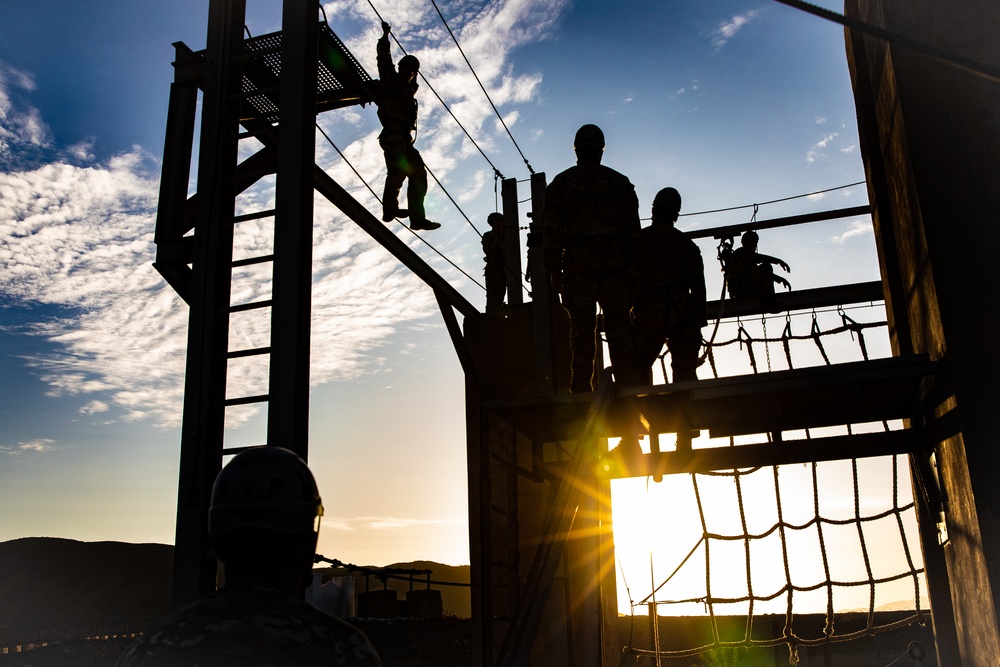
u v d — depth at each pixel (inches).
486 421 215.0
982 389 180.9
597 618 225.3
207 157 250.8
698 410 235.5
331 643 64.0
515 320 434.0
